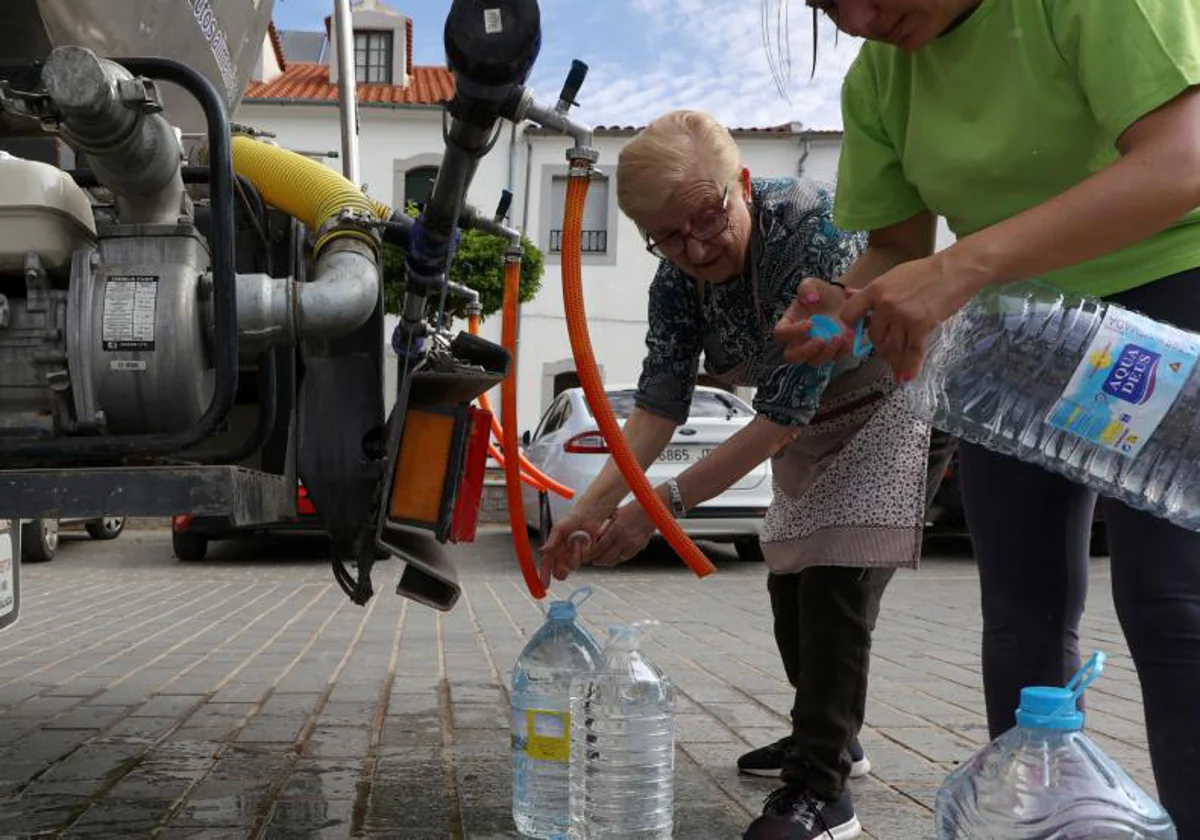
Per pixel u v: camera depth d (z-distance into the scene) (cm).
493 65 196
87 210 238
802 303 192
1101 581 873
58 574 960
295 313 241
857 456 270
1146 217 165
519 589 839
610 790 261
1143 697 193
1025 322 200
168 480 201
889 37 196
